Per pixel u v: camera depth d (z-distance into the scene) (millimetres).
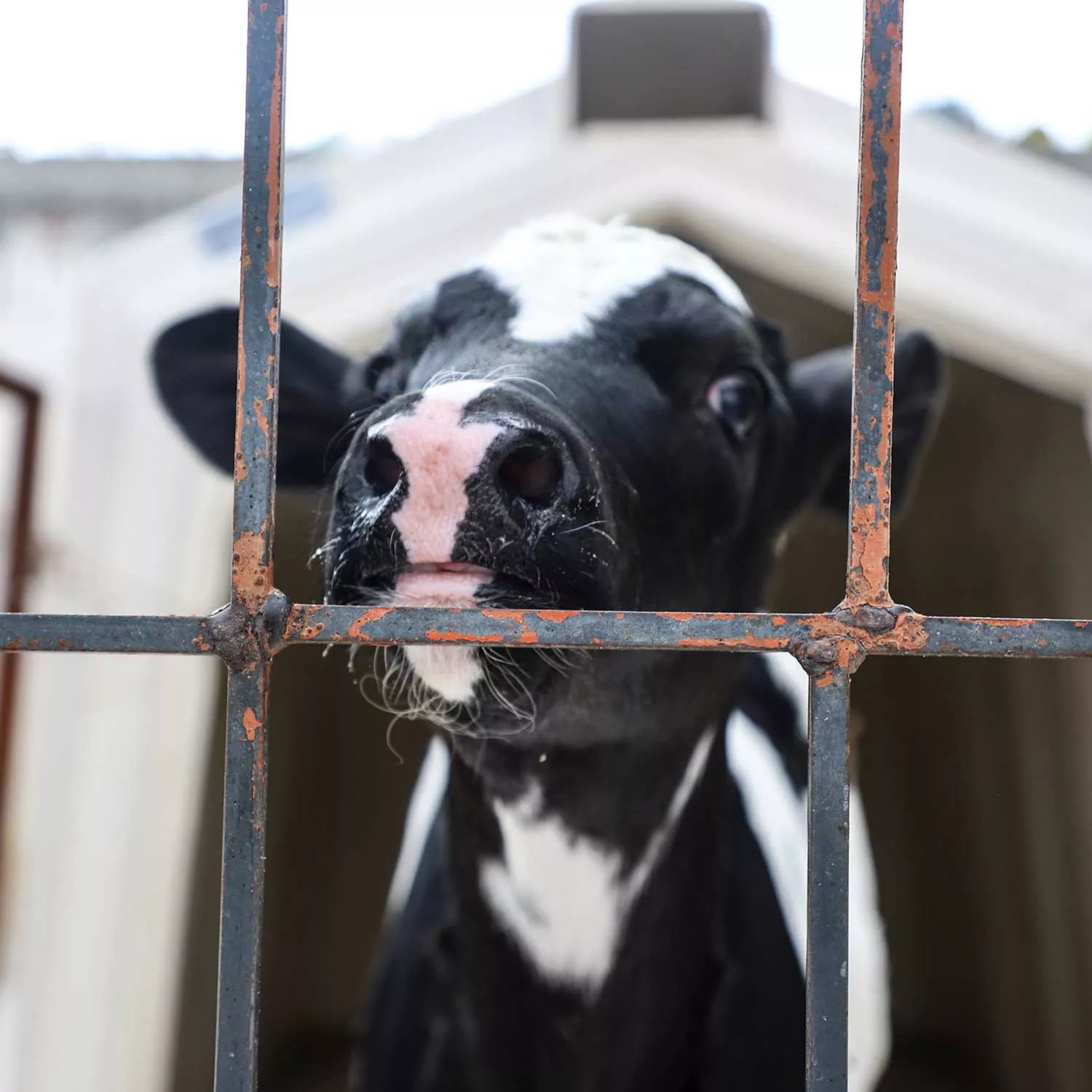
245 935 970
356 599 1218
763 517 1924
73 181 6164
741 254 2861
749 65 2711
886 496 1009
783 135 2734
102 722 2711
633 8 2674
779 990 1983
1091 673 3234
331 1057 3863
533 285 1638
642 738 1602
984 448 3633
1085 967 3322
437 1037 1909
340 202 2750
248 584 985
